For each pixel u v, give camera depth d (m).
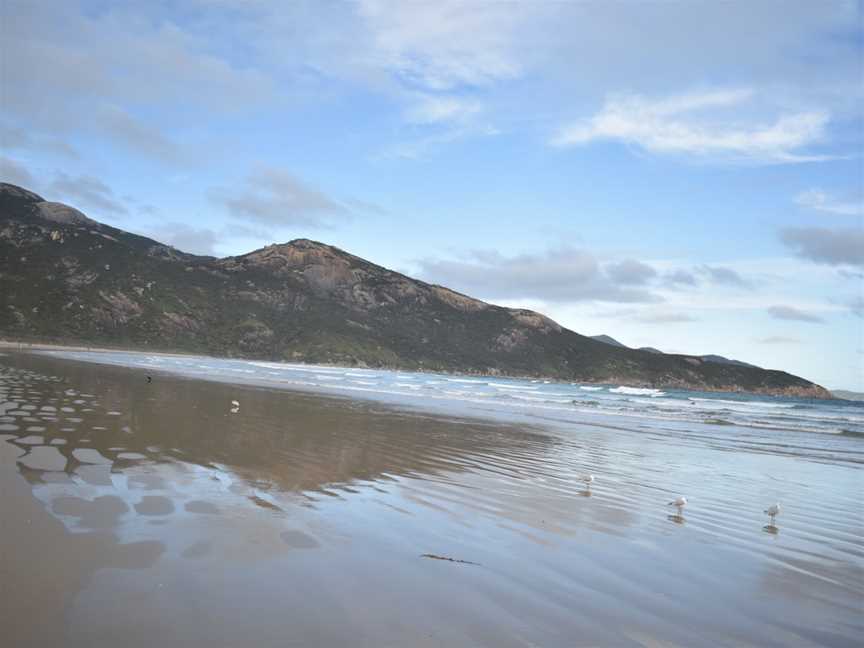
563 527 6.41
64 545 4.14
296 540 4.92
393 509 6.48
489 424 17.92
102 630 3.01
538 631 3.59
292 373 48.25
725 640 3.76
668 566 5.29
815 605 4.57
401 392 32.78
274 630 3.22
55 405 12.55
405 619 3.55
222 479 6.98
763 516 7.89
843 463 14.26
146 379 24.56
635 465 11.80
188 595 3.56
